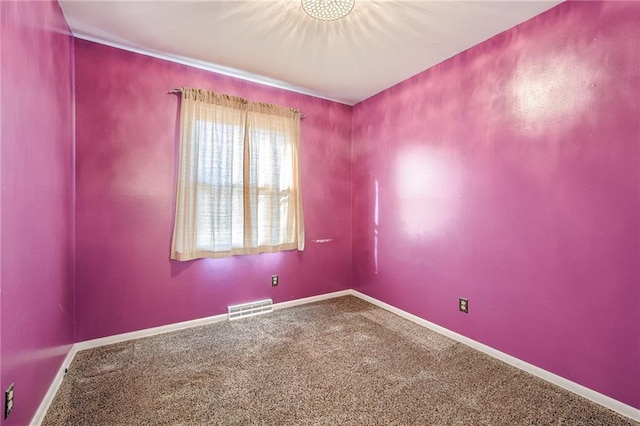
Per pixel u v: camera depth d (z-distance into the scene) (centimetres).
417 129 292
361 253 370
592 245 176
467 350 238
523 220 209
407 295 304
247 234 299
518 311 213
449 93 260
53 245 180
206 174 276
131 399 175
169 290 269
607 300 171
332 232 371
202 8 195
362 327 282
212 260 289
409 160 301
